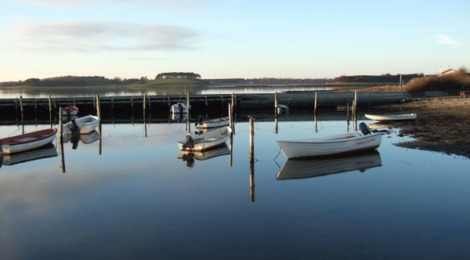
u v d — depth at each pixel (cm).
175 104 5341
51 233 1205
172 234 1176
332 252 1038
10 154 2422
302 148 2117
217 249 1071
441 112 4247
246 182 1728
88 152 2522
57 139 3095
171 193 1583
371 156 2180
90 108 5469
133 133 3453
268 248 1070
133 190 1636
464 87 7081
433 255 1012
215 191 1598
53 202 1498
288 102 5784
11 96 9738
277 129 3544
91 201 1501
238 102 5750
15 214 1376
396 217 1274
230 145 2630
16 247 1112
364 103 5778
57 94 11162
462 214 1291
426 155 2152
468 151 2202
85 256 1048
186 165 2092
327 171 1891
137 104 5581
